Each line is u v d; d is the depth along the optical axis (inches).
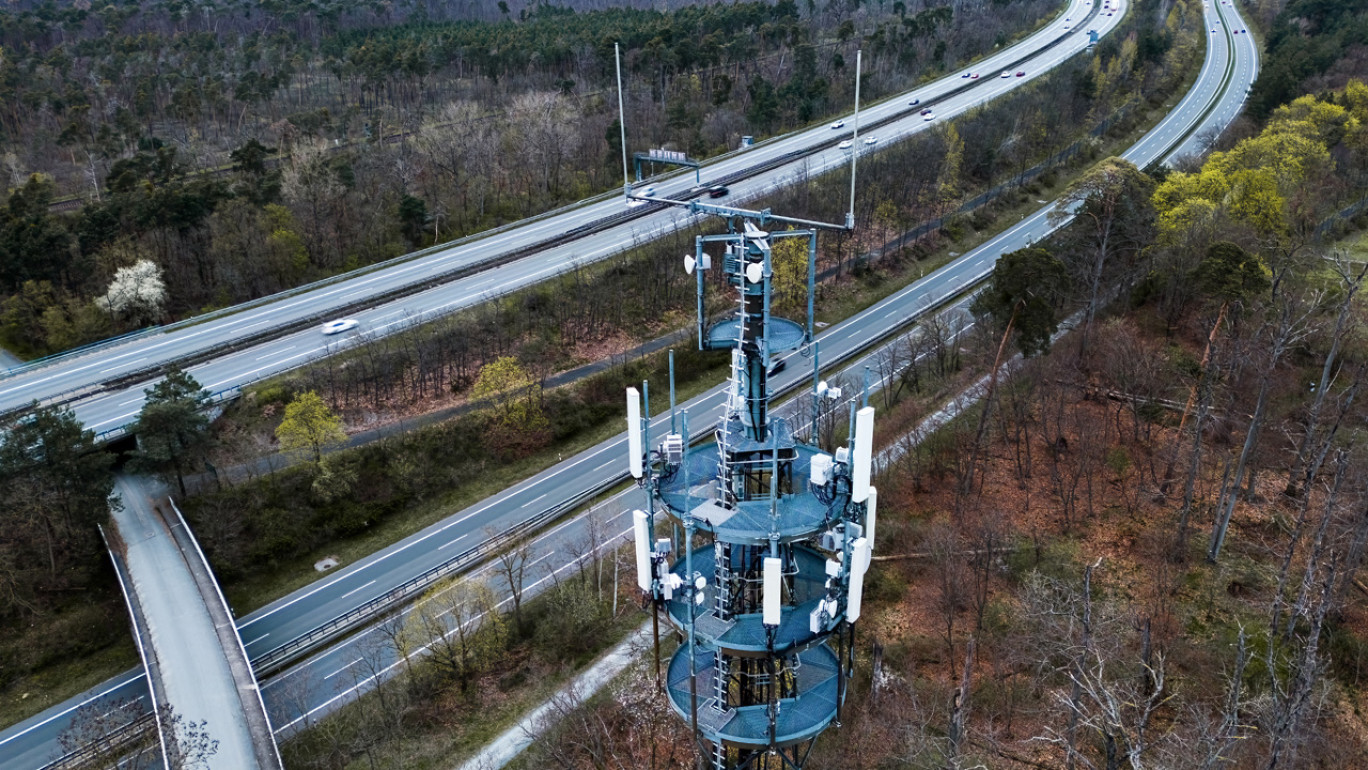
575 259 4594.0
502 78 7332.7
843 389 3700.8
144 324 4311.0
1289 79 5649.6
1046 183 5812.0
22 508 2861.7
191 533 3002.0
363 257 4867.1
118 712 2460.6
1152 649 2362.2
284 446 3213.6
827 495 1114.7
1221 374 3161.9
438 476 3479.3
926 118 6412.4
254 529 3142.2
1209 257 3275.1
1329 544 2445.9
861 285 4746.6
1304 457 2753.4
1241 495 2940.5
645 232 4872.0
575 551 2925.7
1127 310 3917.3
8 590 2856.8
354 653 2736.2
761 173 5541.3
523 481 3533.5
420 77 7180.1
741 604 1189.7
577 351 4195.4
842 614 1149.7
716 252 4665.4
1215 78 7416.3
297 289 4375.0
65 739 2351.1
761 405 1129.4
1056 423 3334.2
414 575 3058.6
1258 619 2459.4
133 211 4532.5
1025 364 3607.3
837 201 5196.9
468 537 3233.3
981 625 2532.0
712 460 1222.3
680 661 1294.3
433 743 2422.5
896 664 2474.2
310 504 3275.1
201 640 2618.1
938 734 2233.0
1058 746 2154.3
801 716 1179.9
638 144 5969.5
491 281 4443.9
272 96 6865.2
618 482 3459.6
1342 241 4387.3
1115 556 2783.0
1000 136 5979.3
